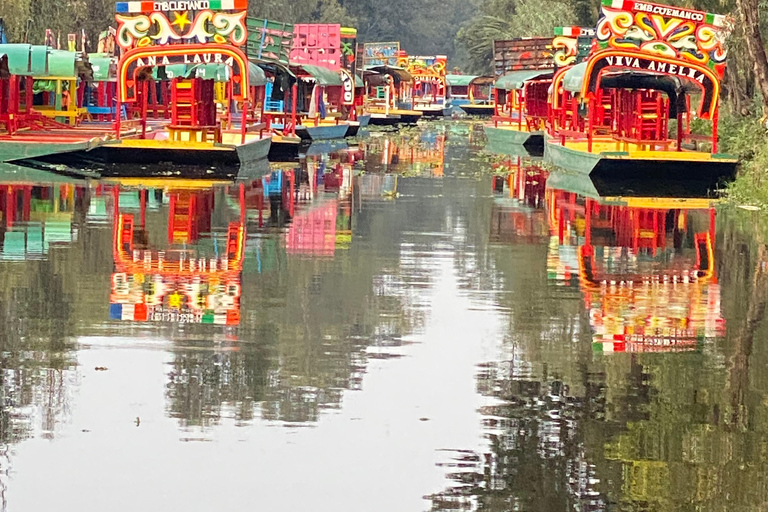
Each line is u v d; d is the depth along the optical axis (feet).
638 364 47.98
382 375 45.68
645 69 126.00
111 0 264.31
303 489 34.27
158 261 68.59
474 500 33.71
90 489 33.96
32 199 96.32
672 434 39.40
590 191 116.78
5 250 71.05
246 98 130.00
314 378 45.01
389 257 72.69
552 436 39.04
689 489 34.65
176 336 50.72
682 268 70.64
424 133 241.96
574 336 52.60
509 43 212.23
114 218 86.28
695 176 125.18
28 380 43.78
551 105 178.29
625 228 88.12
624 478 35.47
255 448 37.35
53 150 129.29
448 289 62.75
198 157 131.75
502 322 55.11
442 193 112.47
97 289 59.98
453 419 40.45
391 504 33.35
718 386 45.01
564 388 44.45
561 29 178.91
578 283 65.10
